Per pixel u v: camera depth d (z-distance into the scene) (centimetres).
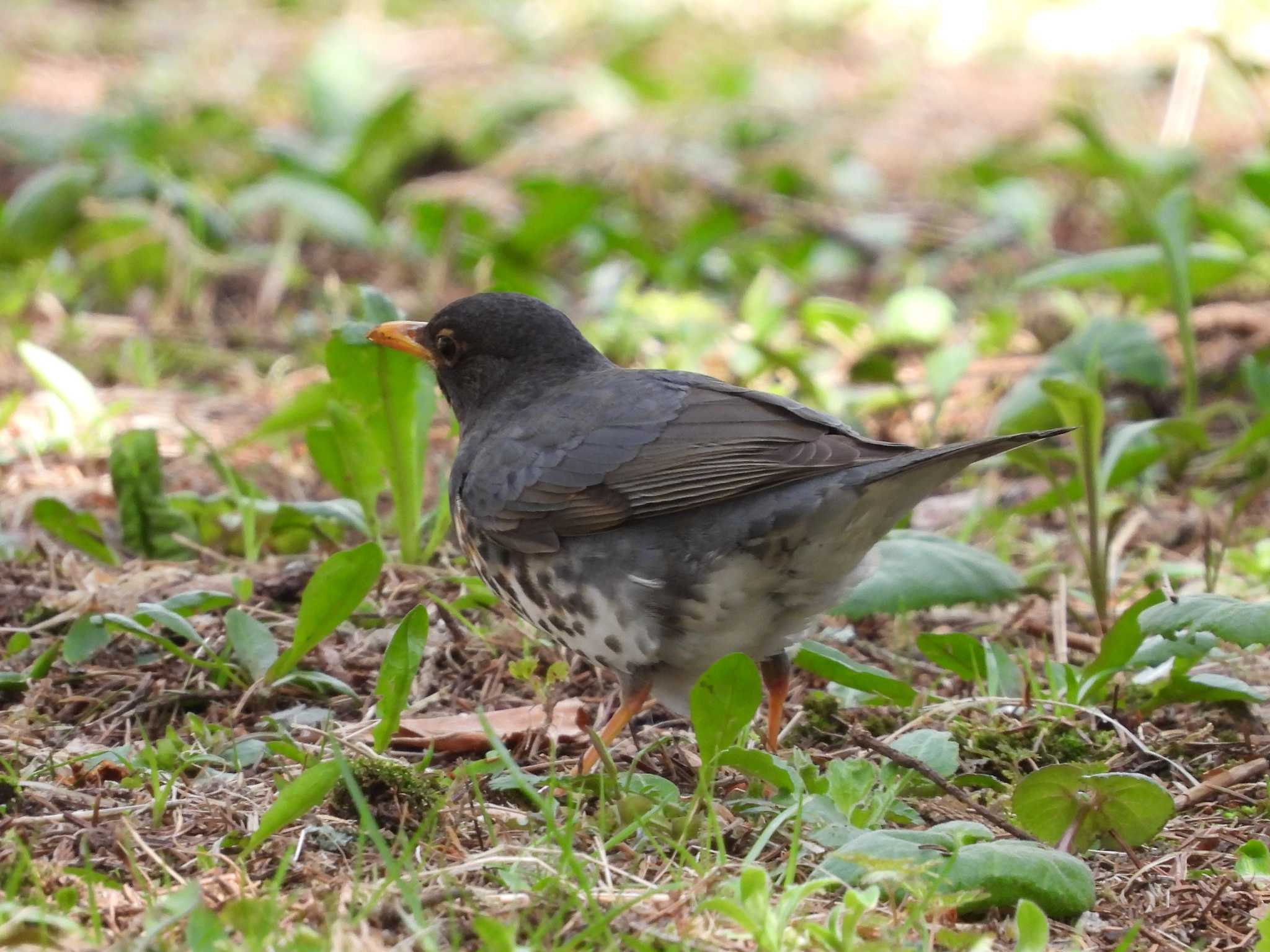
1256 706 1007
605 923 644
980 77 2973
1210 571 1175
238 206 1936
